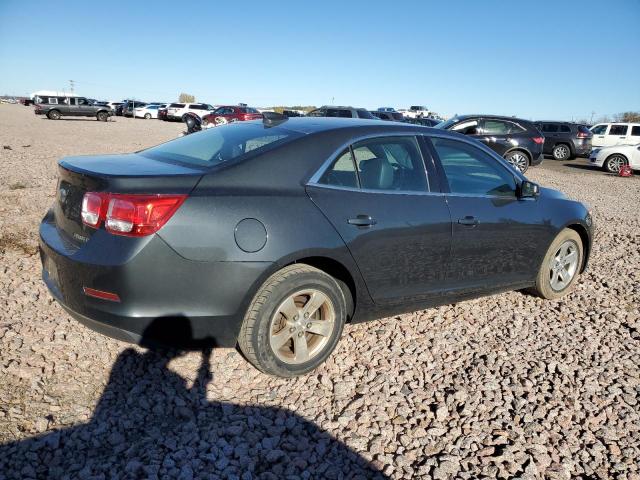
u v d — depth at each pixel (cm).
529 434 281
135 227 259
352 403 296
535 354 372
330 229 306
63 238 296
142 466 237
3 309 374
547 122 2303
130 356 327
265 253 283
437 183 371
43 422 259
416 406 301
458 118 1509
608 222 893
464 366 350
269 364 300
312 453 257
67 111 3884
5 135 1936
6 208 655
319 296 311
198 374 314
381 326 398
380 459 255
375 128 355
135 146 1803
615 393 326
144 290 262
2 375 296
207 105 4572
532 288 473
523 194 416
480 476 249
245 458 248
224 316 279
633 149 1844
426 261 358
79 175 284
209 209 273
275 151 309
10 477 226
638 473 257
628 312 460
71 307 283
